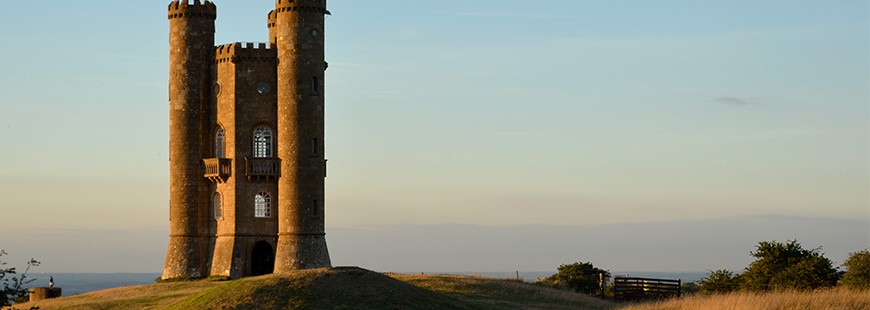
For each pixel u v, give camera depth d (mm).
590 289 102375
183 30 98375
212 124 98500
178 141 98062
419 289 63812
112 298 78875
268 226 96812
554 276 109438
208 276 97188
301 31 95500
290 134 95125
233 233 96125
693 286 116125
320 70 96188
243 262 95938
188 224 97625
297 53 95250
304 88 95250
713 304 65312
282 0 95812
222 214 97312
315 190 95375
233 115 96750
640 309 68125
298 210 94750
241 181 96438
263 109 97062
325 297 59250
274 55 97250
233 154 96625
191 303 61594
